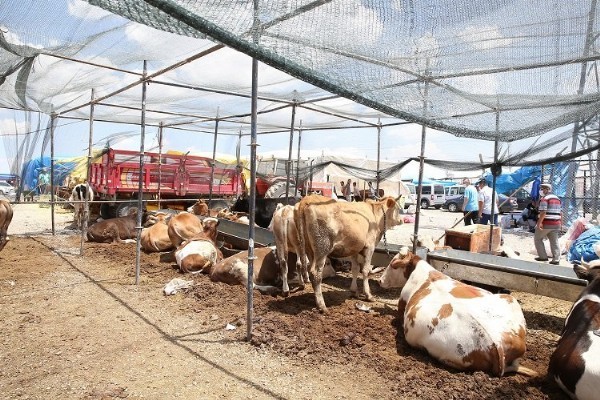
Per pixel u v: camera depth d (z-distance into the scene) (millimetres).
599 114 5934
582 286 5273
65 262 8523
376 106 4367
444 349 4055
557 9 3006
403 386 3768
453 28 3207
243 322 5207
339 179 22688
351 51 3414
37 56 5785
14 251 9406
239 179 15633
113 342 4668
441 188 34438
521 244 13453
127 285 6891
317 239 5617
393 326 5242
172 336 4863
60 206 20578
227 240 9289
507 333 3918
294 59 3219
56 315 5484
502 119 5816
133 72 6949
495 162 9203
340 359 4309
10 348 4461
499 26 3195
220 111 11516
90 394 3570
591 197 13445
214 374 3990
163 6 2566
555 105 5230
